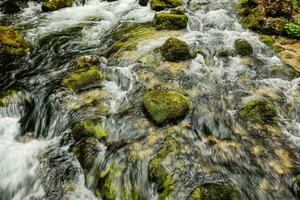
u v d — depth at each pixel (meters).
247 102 2.58
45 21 4.45
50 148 2.36
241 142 2.28
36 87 2.92
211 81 2.90
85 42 3.75
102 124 2.41
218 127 2.40
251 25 3.90
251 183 1.97
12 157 2.34
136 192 1.99
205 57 3.25
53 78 3.01
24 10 4.95
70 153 2.28
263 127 2.41
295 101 2.66
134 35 3.78
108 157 2.17
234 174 2.03
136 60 3.19
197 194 1.80
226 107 2.59
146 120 2.44
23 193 2.15
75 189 2.09
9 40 3.48
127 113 2.52
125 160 2.13
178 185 1.93
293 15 4.11
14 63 3.38
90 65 3.10
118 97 2.73
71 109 2.61
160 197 1.88
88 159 2.19
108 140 2.31
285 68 3.06
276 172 2.05
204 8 4.55
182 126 2.38
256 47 3.45
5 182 2.23
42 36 3.94
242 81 2.92
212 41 3.55
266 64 3.17
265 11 3.99
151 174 2.02
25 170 2.25
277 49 3.44
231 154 2.17
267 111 2.50
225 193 1.81
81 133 2.36
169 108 2.41
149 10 4.63
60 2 4.91
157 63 3.13
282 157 2.16
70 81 2.85
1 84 3.02
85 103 2.67
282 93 2.76
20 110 2.78
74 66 3.11
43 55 3.51
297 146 2.25
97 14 4.63
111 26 4.16
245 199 1.87
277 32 3.71
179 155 2.13
